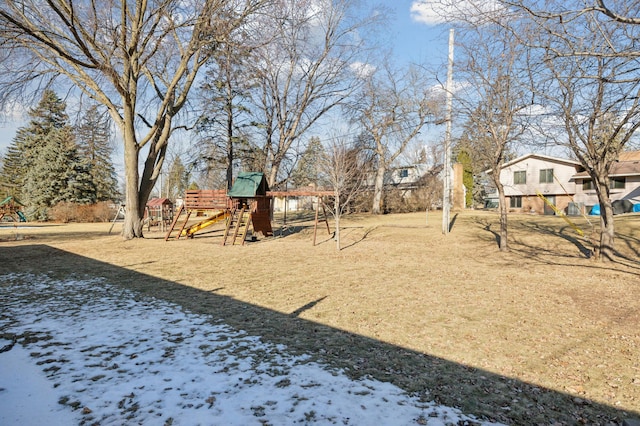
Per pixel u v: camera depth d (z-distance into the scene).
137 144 17.89
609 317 6.14
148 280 9.11
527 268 10.70
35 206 39.75
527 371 4.20
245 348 4.72
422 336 5.28
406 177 44.00
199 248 15.66
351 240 18.28
